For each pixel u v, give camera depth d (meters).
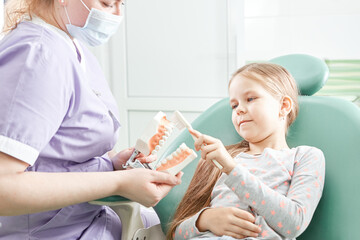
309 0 2.32
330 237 1.00
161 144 0.96
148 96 2.67
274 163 1.05
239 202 1.03
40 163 0.92
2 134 0.79
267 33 2.41
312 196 0.98
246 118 1.10
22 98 0.81
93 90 1.02
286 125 1.14
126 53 2.67
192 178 1.16
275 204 0.95
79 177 0.86
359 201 0.98
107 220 1.05
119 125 1.03
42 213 0.94
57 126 0.86
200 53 2.53
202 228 1.01
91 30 0.96
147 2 2.59
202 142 1.00
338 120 1.08
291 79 1.15
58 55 0.87
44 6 0.97
